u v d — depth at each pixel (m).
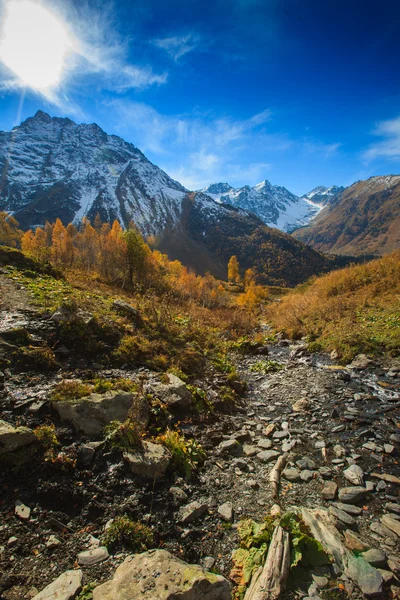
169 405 8.40
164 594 3.51
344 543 4.77
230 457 7.16
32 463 5.37
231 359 15.89
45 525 4.64
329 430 8.57
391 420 8.90
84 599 3.61
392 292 21.30
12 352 8.39
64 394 7.10
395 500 5.78
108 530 4.67
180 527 5.00
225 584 3.82
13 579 3.87
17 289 14.63
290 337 20.98
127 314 14.60
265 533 4.71
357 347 14.79
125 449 6.04
